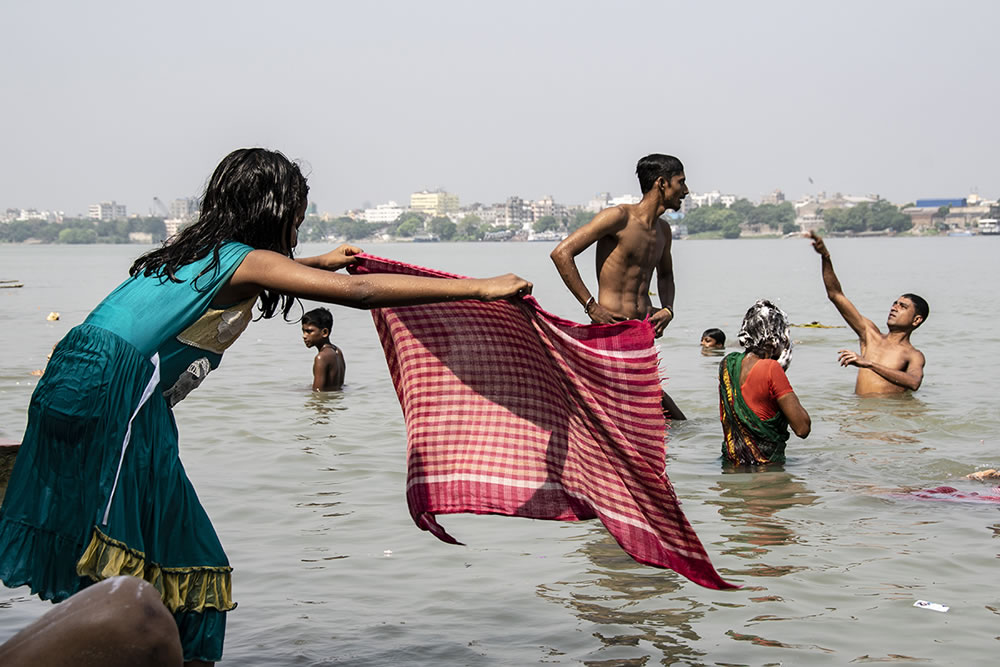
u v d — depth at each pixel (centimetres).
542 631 452
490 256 10794
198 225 340
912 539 585
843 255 8856
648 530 407
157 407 327
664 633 450
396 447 857
